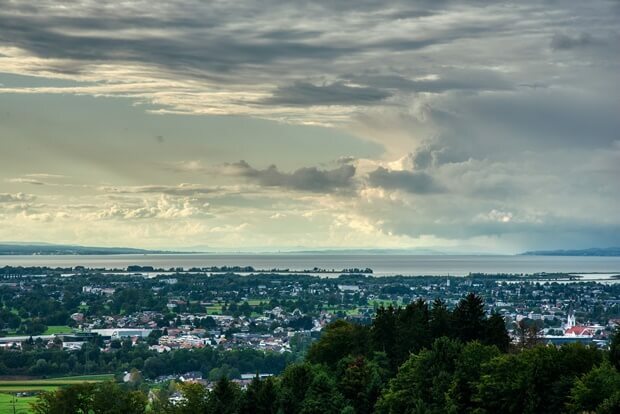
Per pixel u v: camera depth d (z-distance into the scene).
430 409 178.00
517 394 173.50
